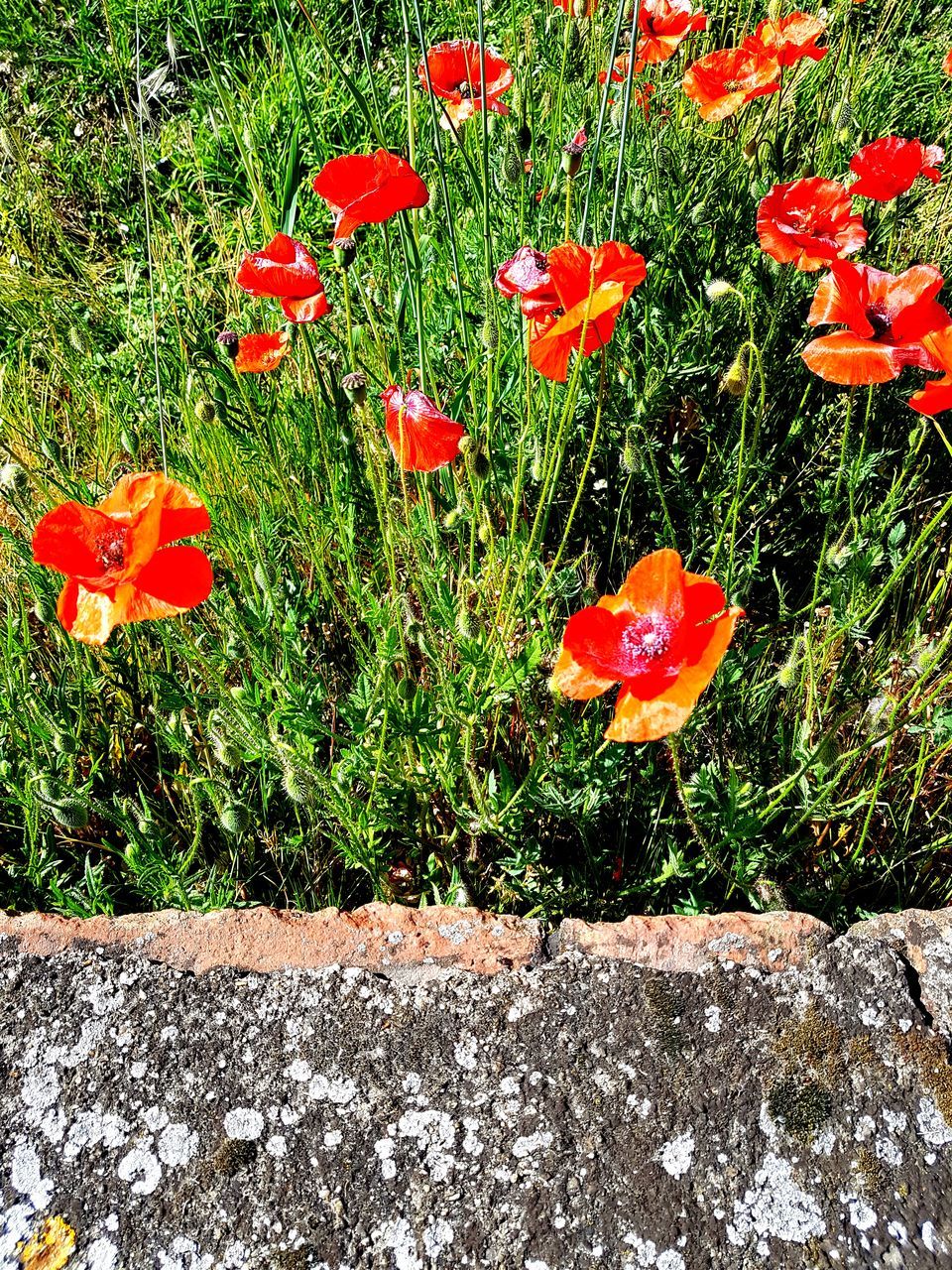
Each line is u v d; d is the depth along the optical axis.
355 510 0.95
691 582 0.59
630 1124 0.61
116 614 0.62
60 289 1.21
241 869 0.83
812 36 0.97
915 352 0.68
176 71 1.51
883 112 1.27
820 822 0.81
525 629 0.89
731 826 0.73
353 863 0.80
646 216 1.01
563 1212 0.59
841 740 0.85
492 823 0.77
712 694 0.81
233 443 0.95
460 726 0.79
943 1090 0.62
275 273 0.79
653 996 0.65
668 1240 0.59
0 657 0.86
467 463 0.77
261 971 0.66
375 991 0.65
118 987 0.66
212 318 1.17
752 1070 0.62
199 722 0.85
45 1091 0.63
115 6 1.52
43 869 0.80
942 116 1.31
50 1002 0.65
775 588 0.96
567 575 0.79
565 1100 0.62
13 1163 0.61
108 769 0.88
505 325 0.98
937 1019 0.64
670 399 0.96
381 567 0.92
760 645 0.81
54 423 1.09
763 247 0.80
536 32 1.28
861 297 0.70
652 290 0.99
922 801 0.85
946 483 0.99
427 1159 0.61
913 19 1.43
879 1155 0.60
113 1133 0.62
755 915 0.67
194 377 0.87
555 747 0.84
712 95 0.98
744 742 0.83
